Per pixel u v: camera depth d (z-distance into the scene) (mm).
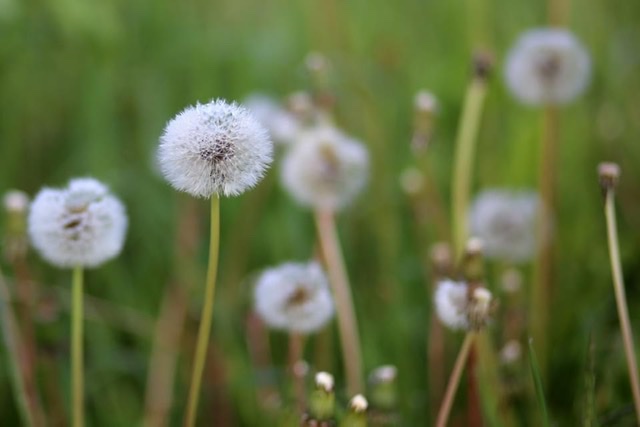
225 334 860
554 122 898
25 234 777
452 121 1053
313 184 802
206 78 1053
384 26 1134
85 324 858
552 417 818
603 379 795
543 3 1120
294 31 1124
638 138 1043
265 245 965
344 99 1040
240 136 642
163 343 850
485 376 743
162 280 933
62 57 1037
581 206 977
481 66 813
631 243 922
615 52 1102
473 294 682
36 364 806
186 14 1097
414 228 965
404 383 826
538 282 855
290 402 740
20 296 787
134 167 993
